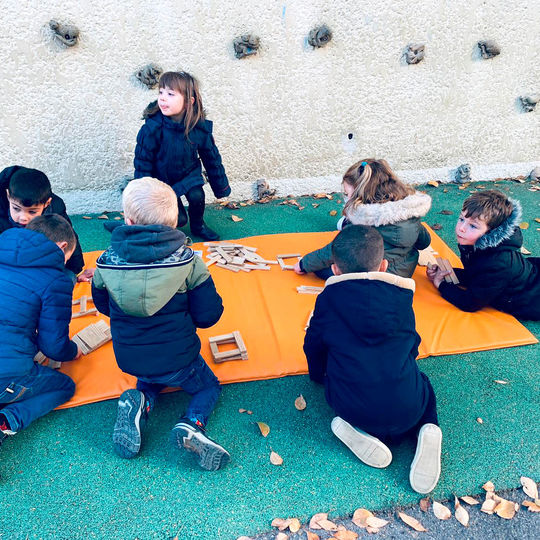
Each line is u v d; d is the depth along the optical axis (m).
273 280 3.12
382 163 2.69
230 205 4.09
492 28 3.89
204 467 1.93
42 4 3.09
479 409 2.26
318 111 3.93
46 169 3.66
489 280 2.67
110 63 3.38
